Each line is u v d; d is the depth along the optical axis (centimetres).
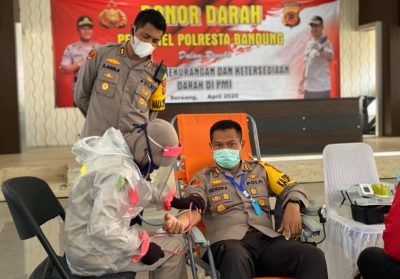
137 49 269
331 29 952
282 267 217
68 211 181
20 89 783
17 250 374
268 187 250
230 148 245
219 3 914
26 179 199
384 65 925
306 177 625
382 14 921
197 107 624
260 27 931
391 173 643
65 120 906
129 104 276
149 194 188
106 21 886
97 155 179
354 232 249
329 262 267
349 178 286
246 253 215
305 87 957
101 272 179
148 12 266
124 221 176
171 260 199
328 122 653
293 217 228
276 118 640
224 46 923
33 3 883
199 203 230
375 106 952
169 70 911
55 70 886
